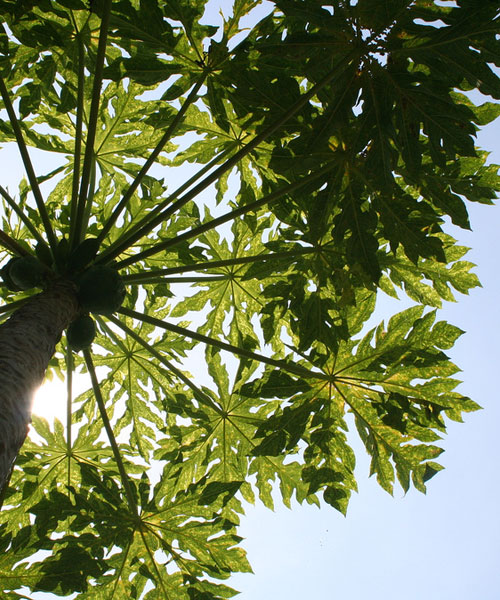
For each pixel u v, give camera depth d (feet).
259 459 14.37
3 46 11.07
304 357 12.50
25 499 13.08
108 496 12.02
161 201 14.10
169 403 14.12
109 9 9.48
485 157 11.37
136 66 11.07
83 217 11.21
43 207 10.48
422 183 11.05
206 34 11.12
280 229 12.95
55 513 11.16
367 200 12.50
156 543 12.35
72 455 14.03
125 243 10.55
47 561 10.48
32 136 13.34
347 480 13.03
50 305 8.76
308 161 10.86
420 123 10.68
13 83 12.75
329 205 11.30
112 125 13.67
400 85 10.06
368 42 9.74
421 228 11.09
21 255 10.54
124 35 10.81
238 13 11.66
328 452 12.67
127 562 12.20
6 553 10.22
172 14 10.91
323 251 12.41
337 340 12.41
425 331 12.14
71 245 10.58
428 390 12.23
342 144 10.82
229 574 12.10
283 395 12.51
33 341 7.42
